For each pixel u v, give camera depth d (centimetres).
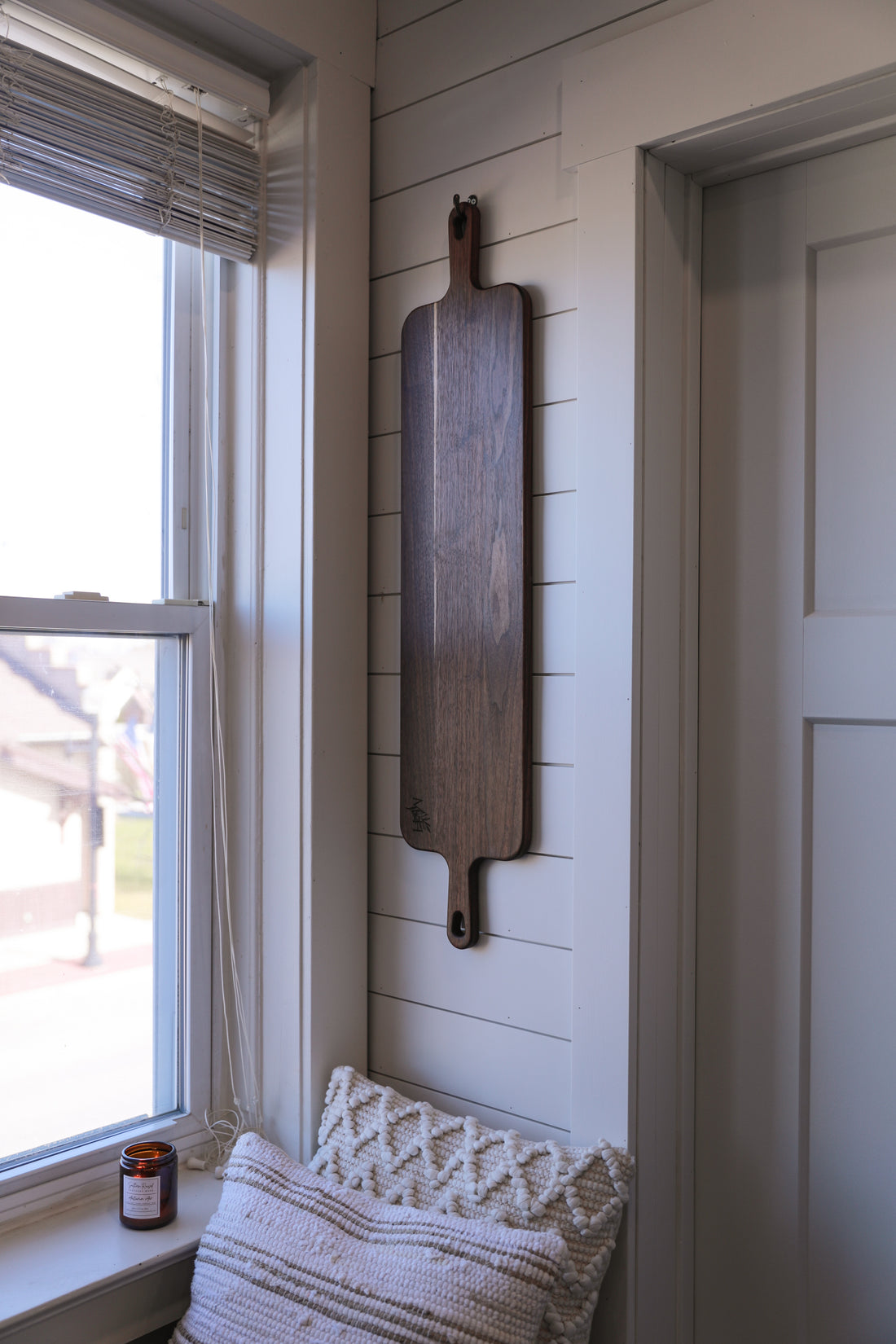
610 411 136
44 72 134
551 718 146
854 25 118
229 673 168
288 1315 121
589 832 138
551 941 145
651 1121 139
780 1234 140
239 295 166
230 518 167
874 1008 134
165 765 163
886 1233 133
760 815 143
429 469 158
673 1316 144
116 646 155
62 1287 128
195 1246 140
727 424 146
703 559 148
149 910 161
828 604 138
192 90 153
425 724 158
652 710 139
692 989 147
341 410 162
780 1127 141
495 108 152
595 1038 138
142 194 147
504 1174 133
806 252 138
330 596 160
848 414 136
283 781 161
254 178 162
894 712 131
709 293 147
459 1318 115
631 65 135
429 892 160
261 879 165
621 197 135
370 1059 167
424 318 158
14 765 144
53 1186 146
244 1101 166
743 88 126
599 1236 129
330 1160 146
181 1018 165
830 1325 137
